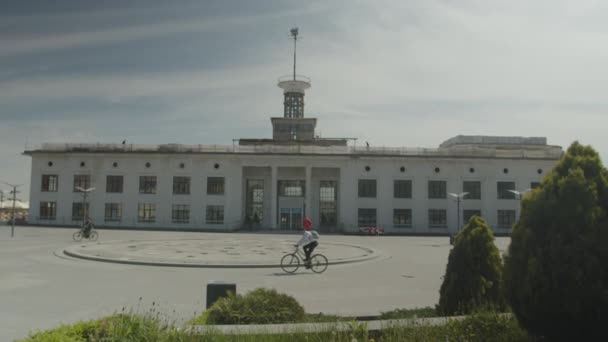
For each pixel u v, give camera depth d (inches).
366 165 2317.9
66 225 2268.7
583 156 228.7
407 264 838.5
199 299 486.9
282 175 2385.6
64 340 201.8
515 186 2311.8
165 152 2306.8
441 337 242.1
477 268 329.4
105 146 2359.7
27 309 427.8
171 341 228.1
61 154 2340.1
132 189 2317.9
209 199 2301.9
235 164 2315.5
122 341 212.1
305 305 460.4
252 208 2379.4
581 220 207.8
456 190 2313.0
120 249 1006.4
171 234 1768.0
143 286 561.9
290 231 2181.3
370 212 2298.2
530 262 212.8
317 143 2591.0
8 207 3521.2
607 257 201.3
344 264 829.8
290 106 2837.1
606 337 203.5
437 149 2332.7
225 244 1240.8
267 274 687.7
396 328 248.2
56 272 665.0
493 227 2289.6
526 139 2573.8
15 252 927.0
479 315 261.1
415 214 2297.0
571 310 201.0
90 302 462.6
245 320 293.4
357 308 445.4
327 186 2390.5
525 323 227.0
